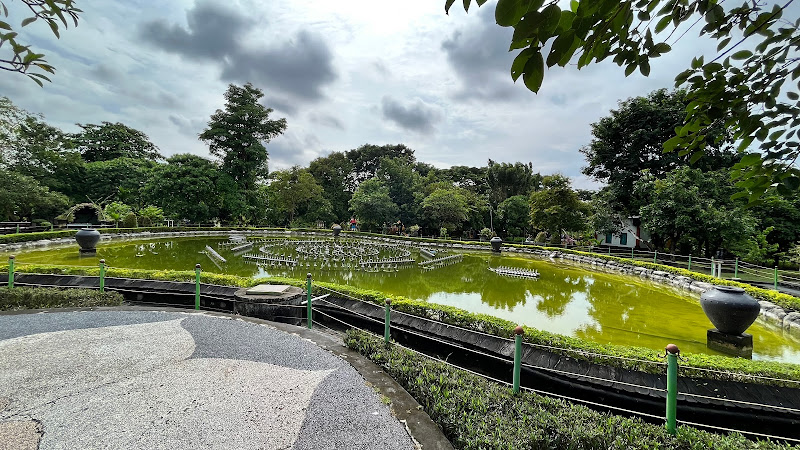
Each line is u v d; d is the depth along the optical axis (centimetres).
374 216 2952
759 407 331
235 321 550
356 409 312
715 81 149
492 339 459
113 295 661
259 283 711
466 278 1203
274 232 2814
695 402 343
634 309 832
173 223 2645
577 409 293
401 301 575
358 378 370
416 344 521
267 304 617
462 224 3009
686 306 866
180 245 1769
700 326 704
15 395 325
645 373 373
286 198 3056
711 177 1441
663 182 1466
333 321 601
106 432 275
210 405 316
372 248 1941
